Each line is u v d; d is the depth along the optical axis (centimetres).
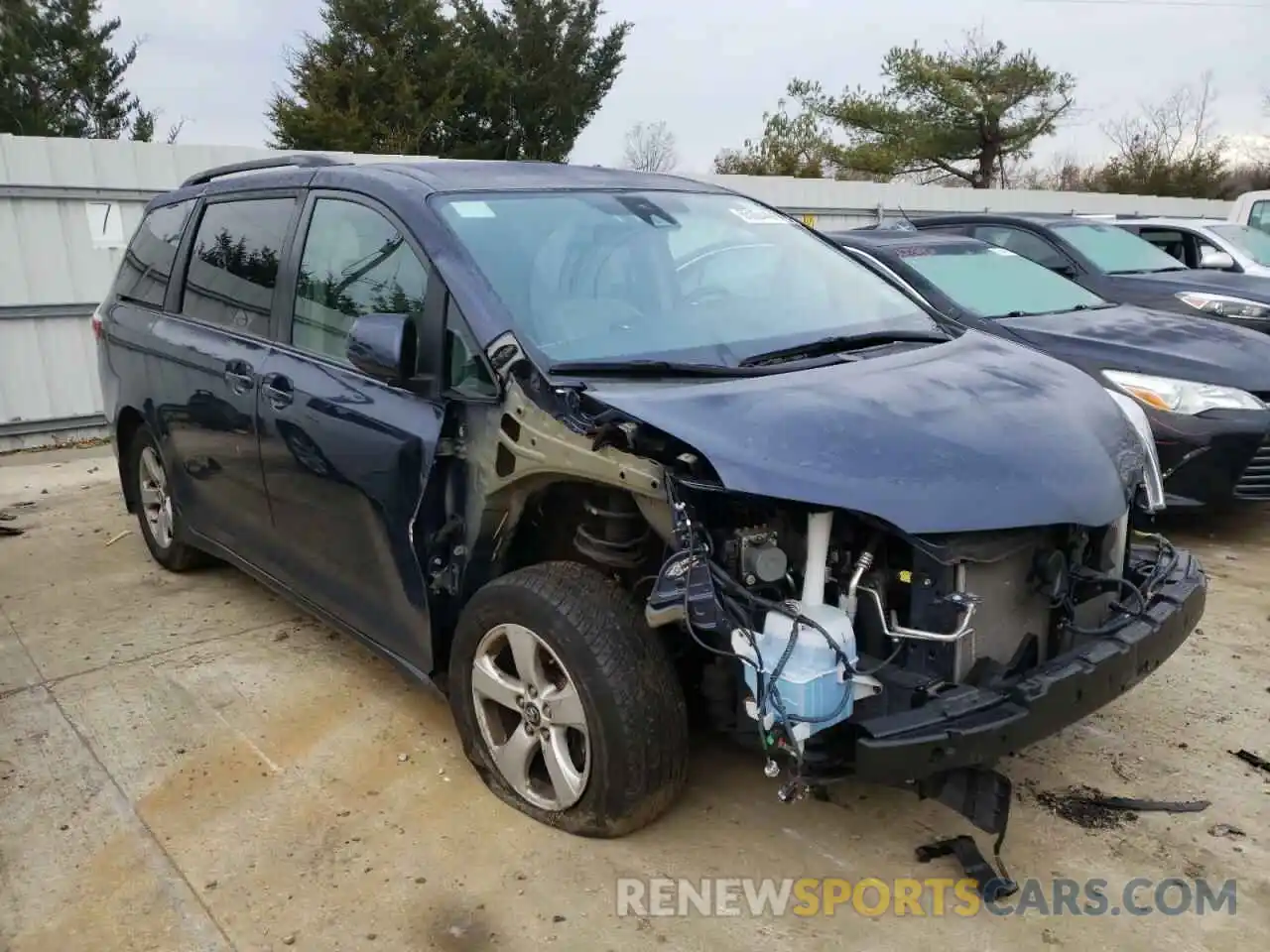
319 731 357
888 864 280
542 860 282
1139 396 509
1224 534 560
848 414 260
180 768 335
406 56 3139
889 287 391
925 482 242
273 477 375
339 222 360
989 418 269
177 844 294
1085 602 284
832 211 1516
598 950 249
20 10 3428
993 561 255
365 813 307
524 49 3328
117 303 510
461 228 321
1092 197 1917
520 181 361
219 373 402
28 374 872
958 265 631
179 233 470
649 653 271
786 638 238
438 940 254
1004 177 3669
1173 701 368
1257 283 759
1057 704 248
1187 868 276
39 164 846
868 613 255
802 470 241
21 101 3338
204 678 399
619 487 262
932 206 1652
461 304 300
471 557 303
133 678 400
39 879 280
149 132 3638
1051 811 302
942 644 251
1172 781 316
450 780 323
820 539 244
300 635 441
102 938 257
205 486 436
